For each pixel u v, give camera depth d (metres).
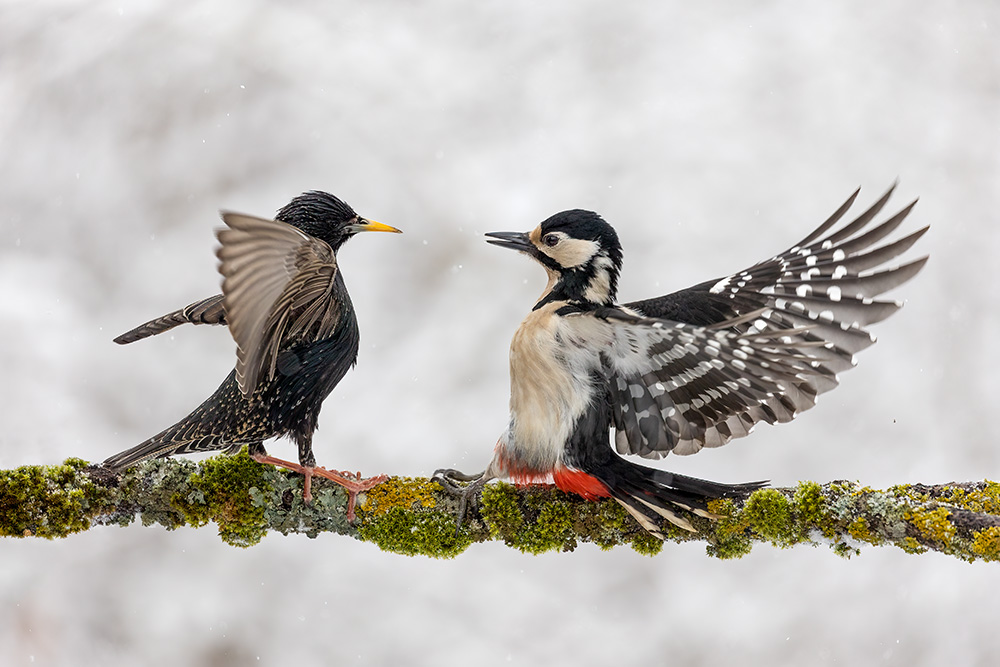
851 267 6.95
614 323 6.45
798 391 6.83
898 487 6.67
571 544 6.89
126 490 6.69
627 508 6.68
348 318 6.98
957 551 6.28
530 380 6.88
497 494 6.93
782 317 7.07
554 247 7.53
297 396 6.81
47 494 6.55
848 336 6.88
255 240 5.61
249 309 5.68
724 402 6.75
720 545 6.76
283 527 6.81
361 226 7.72
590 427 6.79
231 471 6.79
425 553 6.85
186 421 6.81
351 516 6.82
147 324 7.41
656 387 6.81
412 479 7.02
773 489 6.74
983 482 6.66
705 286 7.37
